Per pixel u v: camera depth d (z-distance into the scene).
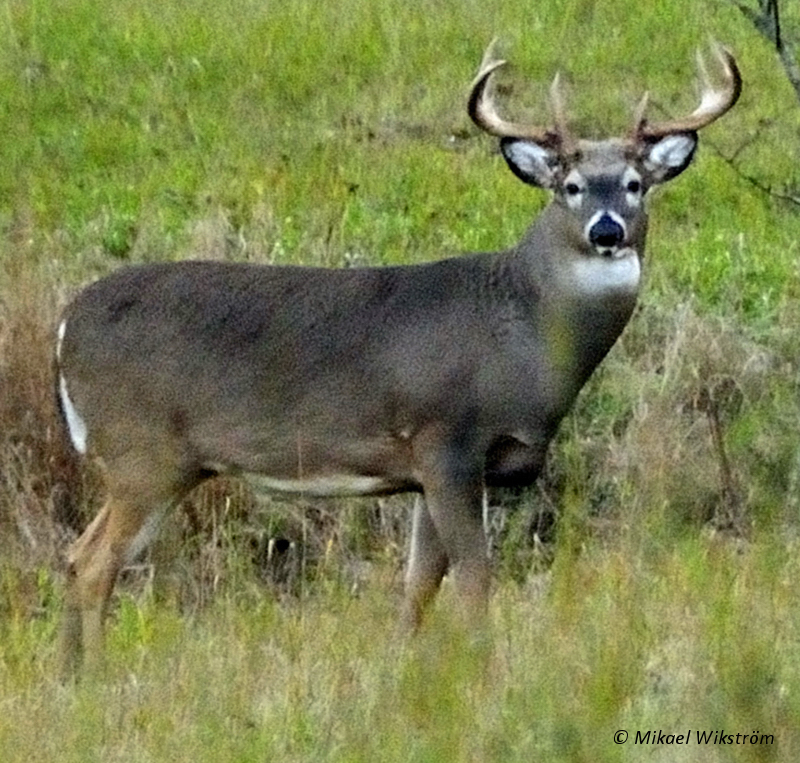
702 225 25.27
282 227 24.39
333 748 13.76
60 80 27.77
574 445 21.05
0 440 20.84
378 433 17.58
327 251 23.98
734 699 12.24
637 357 22.31
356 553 20.77
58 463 20.84
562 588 13.46
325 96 27.59
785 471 16.39
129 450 17.89
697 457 19.09
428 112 27.23
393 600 19.12
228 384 17.62
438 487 17.50
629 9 29.77
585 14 29.75
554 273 17.33
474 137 26.75
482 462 17.59
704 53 28.67
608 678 12.39
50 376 21.00
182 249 24.03
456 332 17.44
